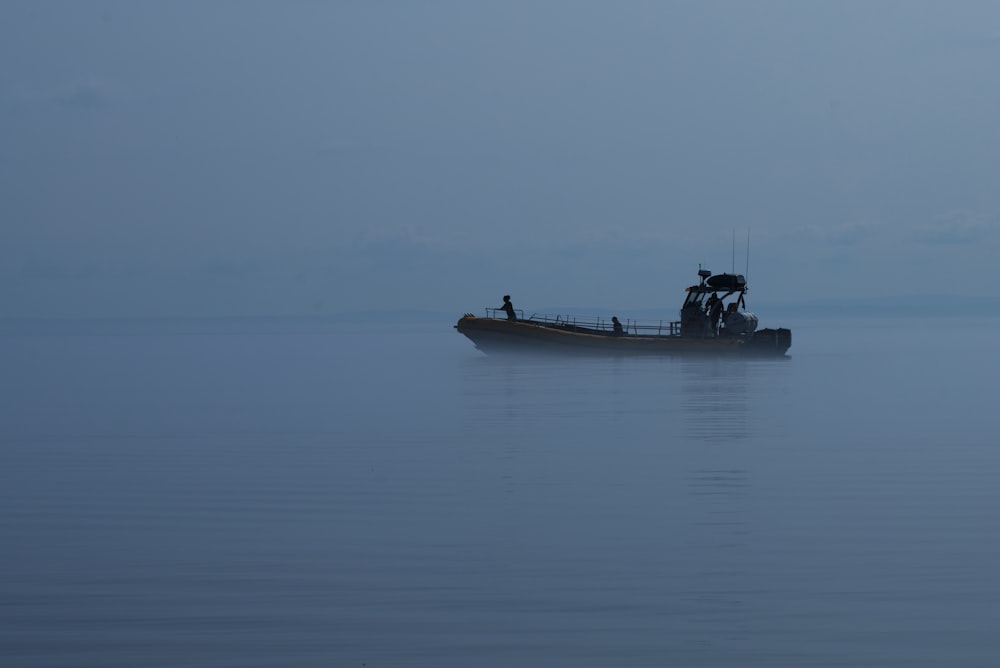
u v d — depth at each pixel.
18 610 18.39
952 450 37.09
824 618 17.83
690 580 20.00
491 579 20.12
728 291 90.44
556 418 48.09
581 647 16.59
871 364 98.94
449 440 40.34
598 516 25.64
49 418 52.00
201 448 38.97
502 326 91.75
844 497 27.91
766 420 47.22
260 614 18.12
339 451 37.56
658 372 79.31
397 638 17.00
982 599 18.72
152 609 18.41
